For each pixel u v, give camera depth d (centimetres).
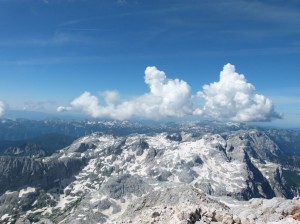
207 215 4844
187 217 4678
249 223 4825
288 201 11575
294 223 4881
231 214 4953
